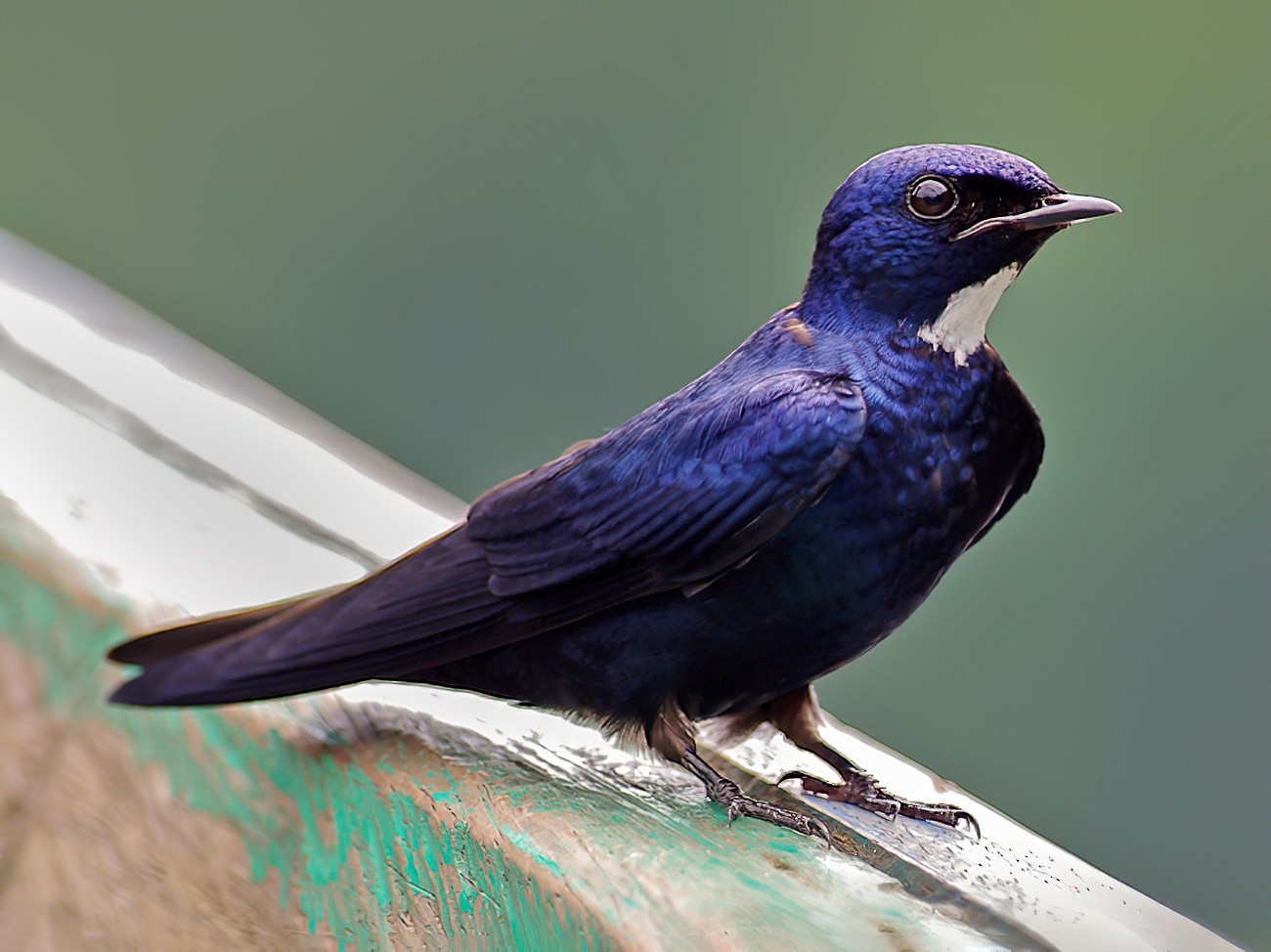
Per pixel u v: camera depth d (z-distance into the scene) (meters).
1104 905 1.96
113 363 1.98
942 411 1.96
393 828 1.94
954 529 1.97
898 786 1.99
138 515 1.96
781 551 1.96
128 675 1.94
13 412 1.96
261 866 1.93
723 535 1.96
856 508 1.96
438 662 1.96
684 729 1.97
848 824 1.96
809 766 1.99
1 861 1.92
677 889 1.94
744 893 1.94
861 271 1.97
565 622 1.96
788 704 1.98
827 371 1.96
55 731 1.93
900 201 1.97
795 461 1.96
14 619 1.94
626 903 1.94
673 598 1.96
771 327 1.97
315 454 2.00
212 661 1.94
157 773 1.93
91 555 1.95
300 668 1.95
